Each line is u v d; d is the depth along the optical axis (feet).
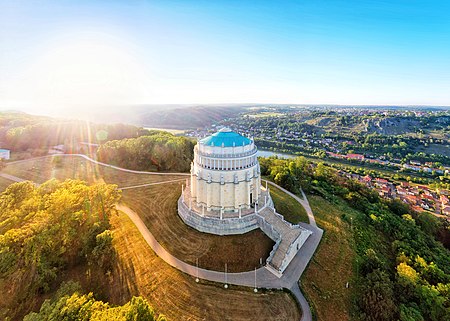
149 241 232.12
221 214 227.20
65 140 539.29
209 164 235.20
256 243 219.61
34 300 179.22
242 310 169.48
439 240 350.23
